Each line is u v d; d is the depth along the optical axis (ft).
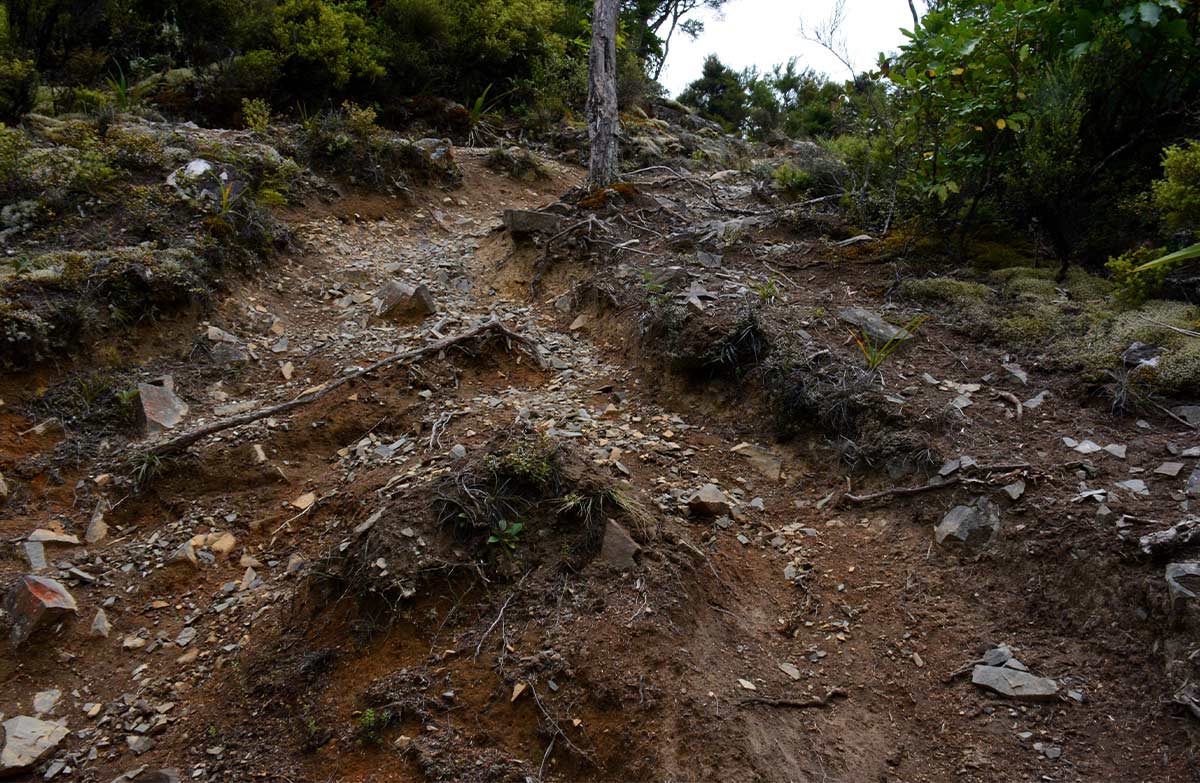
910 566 12.25
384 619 11.04
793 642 11.32
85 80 34.55
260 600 12.47
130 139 23.07
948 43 19.02
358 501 13.70
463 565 11.39
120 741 10.50
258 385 17.83
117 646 11.96
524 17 45.55
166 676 11.42
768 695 10.22
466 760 9.35
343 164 28.71
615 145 27.76
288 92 38.11
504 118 43.65
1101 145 19.19
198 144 25.43
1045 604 11.03
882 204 23.04
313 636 11.28
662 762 9.12
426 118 40.16
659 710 9.59
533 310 21.49
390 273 23.52
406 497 12.41
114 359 17.19
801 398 15.11
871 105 24.18
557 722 9.58
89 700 11.16
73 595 12.58
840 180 26.84
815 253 21.65
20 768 10.00
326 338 19.75
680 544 12.07
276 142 28.48
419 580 11.24
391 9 42.57
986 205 20.45
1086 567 10.91
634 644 10.27
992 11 18.65
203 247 20.15
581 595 11.00
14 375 15.84
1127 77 18.34
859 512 13.47
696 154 41.75
